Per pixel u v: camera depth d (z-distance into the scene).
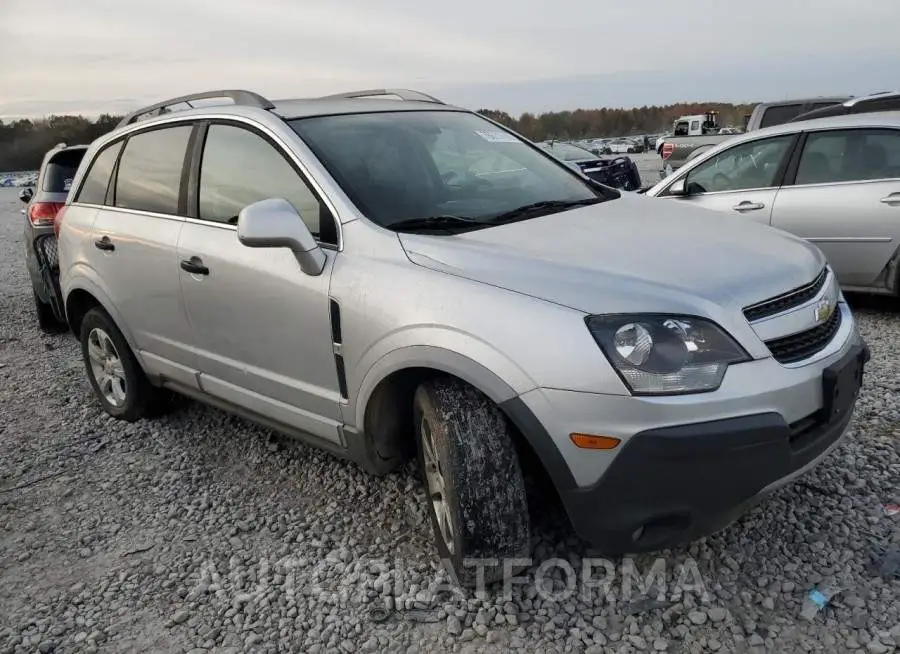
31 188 8.16
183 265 3.49
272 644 2.50
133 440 4.30
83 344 4.64
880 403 3.93
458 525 2.45
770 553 2.72
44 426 4.63
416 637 2.47
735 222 3.14
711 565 2.68
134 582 2.92
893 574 2.55
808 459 2.39
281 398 3.22
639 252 2.62
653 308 2.26
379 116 3.61
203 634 2.58
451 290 2.50
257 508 3.40
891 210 5.48
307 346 2.98
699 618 2.42
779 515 2.94
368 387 2.74
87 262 4.27
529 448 2.64
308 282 2.91
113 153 4.32
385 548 2.96
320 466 3.71
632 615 2.48
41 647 2.57
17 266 12.04
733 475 2.23
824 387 2.44
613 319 2.25
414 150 3.43
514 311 2.36
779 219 6.05
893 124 5.57
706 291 2.34
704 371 2.22
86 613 2.76
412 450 3.04
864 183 5.64
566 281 2.39
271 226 2.72
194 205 3.58
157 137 3.95
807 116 7.62
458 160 3.55
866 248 5.64
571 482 2.31
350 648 2.44
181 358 3.76
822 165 5.90
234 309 3.27
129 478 3.82
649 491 2.23
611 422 2.21
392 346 2.60
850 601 2.44
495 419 2.46
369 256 2.78
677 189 6.80
